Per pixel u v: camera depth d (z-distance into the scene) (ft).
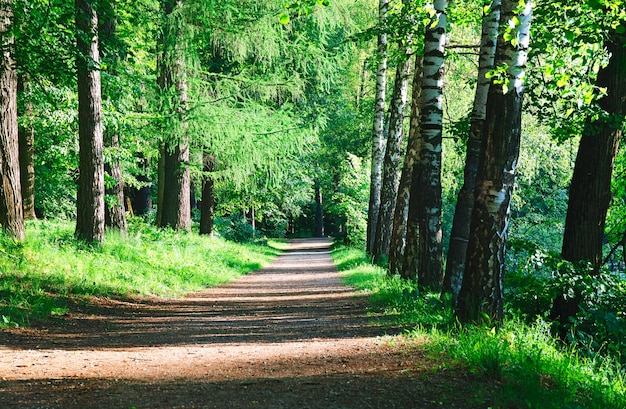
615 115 33.35
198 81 68.69
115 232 61.57
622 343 27.96
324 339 28.14
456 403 16.57
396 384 18.39
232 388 18.33
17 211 44.14
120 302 40.09
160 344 27.48
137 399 16.98
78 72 45.19
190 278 57.06
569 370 20.93
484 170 26.40
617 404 18.79
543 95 36.17
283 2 63.52
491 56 36.06
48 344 25.96
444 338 24.48
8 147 43.73
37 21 44.55
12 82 43.88
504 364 20.06
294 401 16.72
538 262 33.55
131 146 76.79
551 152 60.90
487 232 26.35
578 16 32.01
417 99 56.34
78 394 17.53
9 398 16.84
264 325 34.06
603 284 32.71
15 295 33.24
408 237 46.65
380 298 42.09
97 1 45.68
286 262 106.83
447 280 36.04
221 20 63.77
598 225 35.91
